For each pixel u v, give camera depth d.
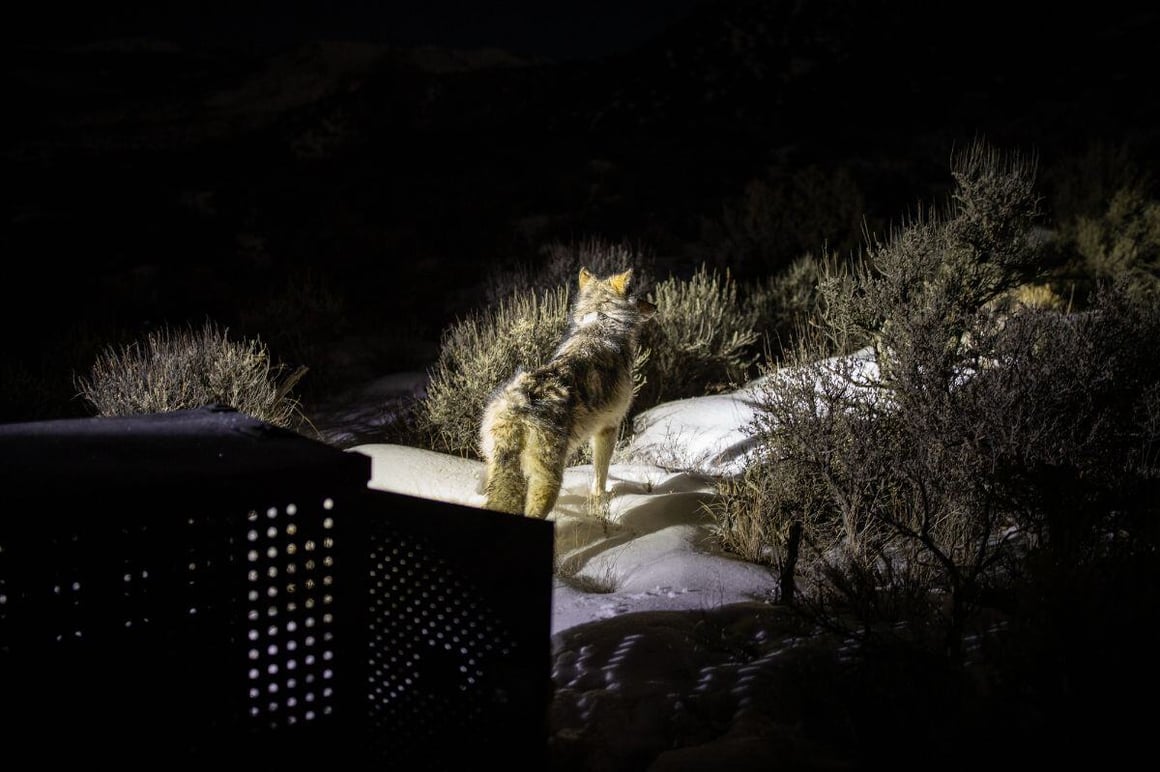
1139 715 2.60
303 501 2.54
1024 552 4.41
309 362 11.02
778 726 3.04
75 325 12.38
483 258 16.23
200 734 2.49
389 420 8.85
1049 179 15.22
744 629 4.02
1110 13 28.97
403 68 49.62
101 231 18.88
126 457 2.58
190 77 49.59
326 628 2.63
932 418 5.28
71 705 2.32
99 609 2.32
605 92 31.11
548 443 5.26
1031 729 2.73
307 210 20.22
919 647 3.32
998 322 6.61
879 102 25.38
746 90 28.16
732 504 5.60
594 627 4.05
